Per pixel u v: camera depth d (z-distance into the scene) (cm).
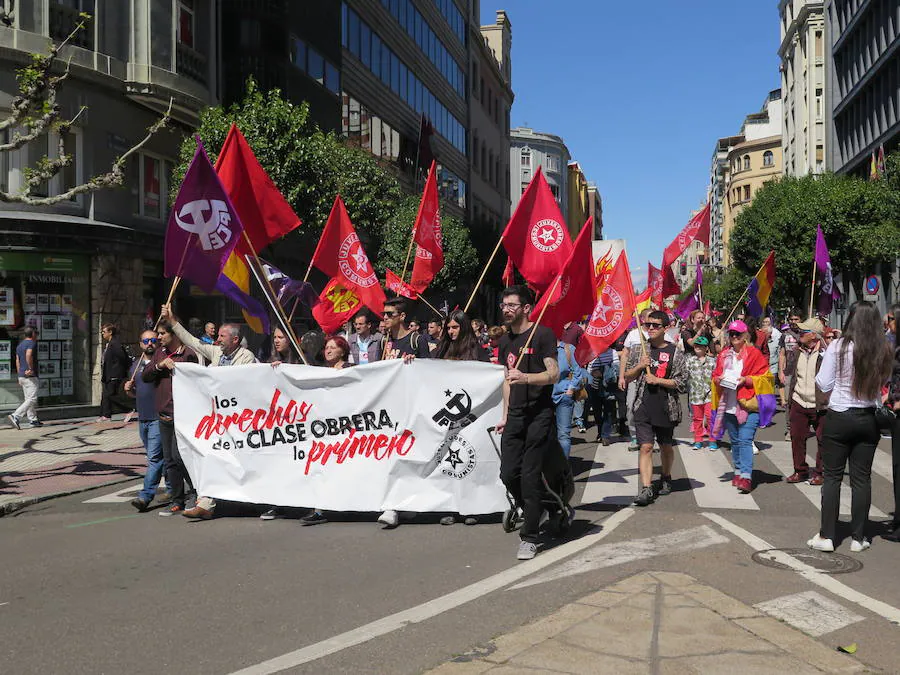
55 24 1662
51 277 1667
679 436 1305
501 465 621
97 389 1723
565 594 500
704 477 939
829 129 5050
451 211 4644
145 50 1822
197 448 772
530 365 607
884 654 402
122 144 1817
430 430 721
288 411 755
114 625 468
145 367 813
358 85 3084
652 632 421
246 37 2261
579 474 970
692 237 1930
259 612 484
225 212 790
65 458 1174
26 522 786
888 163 2959
